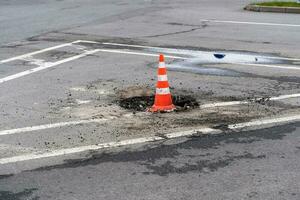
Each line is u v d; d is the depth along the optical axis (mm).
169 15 19594
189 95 9039
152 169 5922
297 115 7832
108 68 11273
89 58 12367
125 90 9469
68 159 6281
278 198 5168
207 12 20203
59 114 8117
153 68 11234
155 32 15867
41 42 14664
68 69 11250
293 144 6633
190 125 7441
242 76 10398
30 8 23391
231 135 6996
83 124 7605
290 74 10500
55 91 9484
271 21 17547
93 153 6453
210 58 12148
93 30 16578
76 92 9398
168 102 8188
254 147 6547
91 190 5438
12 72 11055
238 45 13594
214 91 9297
